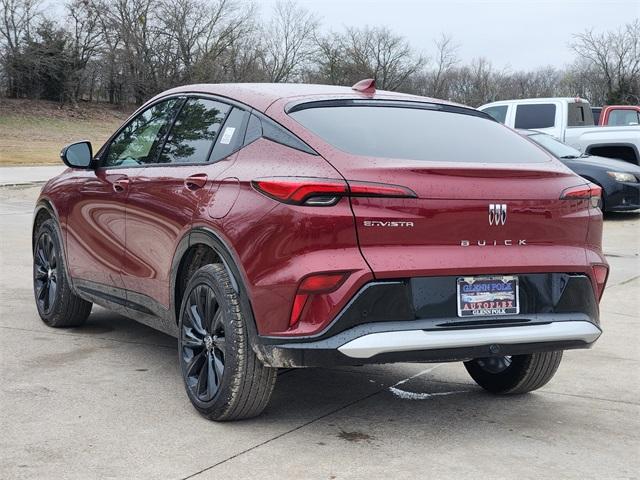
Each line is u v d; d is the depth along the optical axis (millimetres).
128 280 4723
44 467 3244
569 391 4602
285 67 80625
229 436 3670
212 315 3811
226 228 3691
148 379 4535
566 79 83250
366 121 3895
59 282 5559
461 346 3467
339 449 3547
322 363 3365
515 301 3645
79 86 67125
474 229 3551
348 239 3367
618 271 8852
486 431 3865
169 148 4539
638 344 5715
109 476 3170
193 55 72812
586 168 13602
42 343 5297
